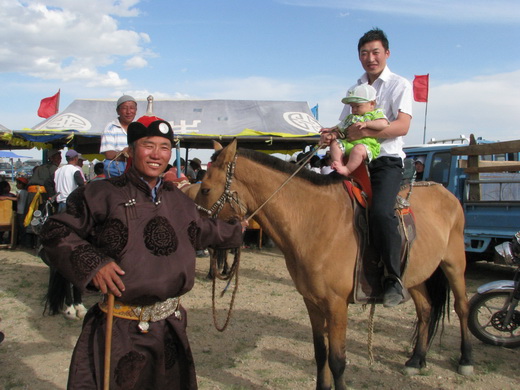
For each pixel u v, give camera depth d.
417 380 3.65
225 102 10.39
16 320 4.97
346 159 3.10
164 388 2.13
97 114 9.42
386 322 4.99
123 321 2.03
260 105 10.44
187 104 10.23
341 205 2.94
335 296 2.82
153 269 1.96
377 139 3.15
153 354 2.08
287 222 2.91
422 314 3.87
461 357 3.81
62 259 1.86
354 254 2.84
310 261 2.84
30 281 6.64
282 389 3.46
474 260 7.60
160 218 2.04
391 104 3.30
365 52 3.36
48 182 8.31
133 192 2.03
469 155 6.70
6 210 9.20
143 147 2.02
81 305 5.14
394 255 2.81
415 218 3.40
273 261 8.33
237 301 5.79
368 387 3.53
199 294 6.09
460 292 3.86
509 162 7.30
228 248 2.42
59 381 3.59
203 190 2.91
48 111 11.20
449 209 3.81
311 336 4.59
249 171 2.90
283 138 8.96
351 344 4.36
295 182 2.94
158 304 2.07
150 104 4.30
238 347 4.28
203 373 3.73
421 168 7.94
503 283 4.25
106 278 1.83
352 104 3.11
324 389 3.08
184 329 2.22
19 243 9.51
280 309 5.47
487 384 3.60
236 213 2.89
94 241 2.01
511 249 4.22
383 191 2.93
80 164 8.09
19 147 11.17
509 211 6.30
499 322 4.30
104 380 1.90
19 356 4.05
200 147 10.88
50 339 4.46
